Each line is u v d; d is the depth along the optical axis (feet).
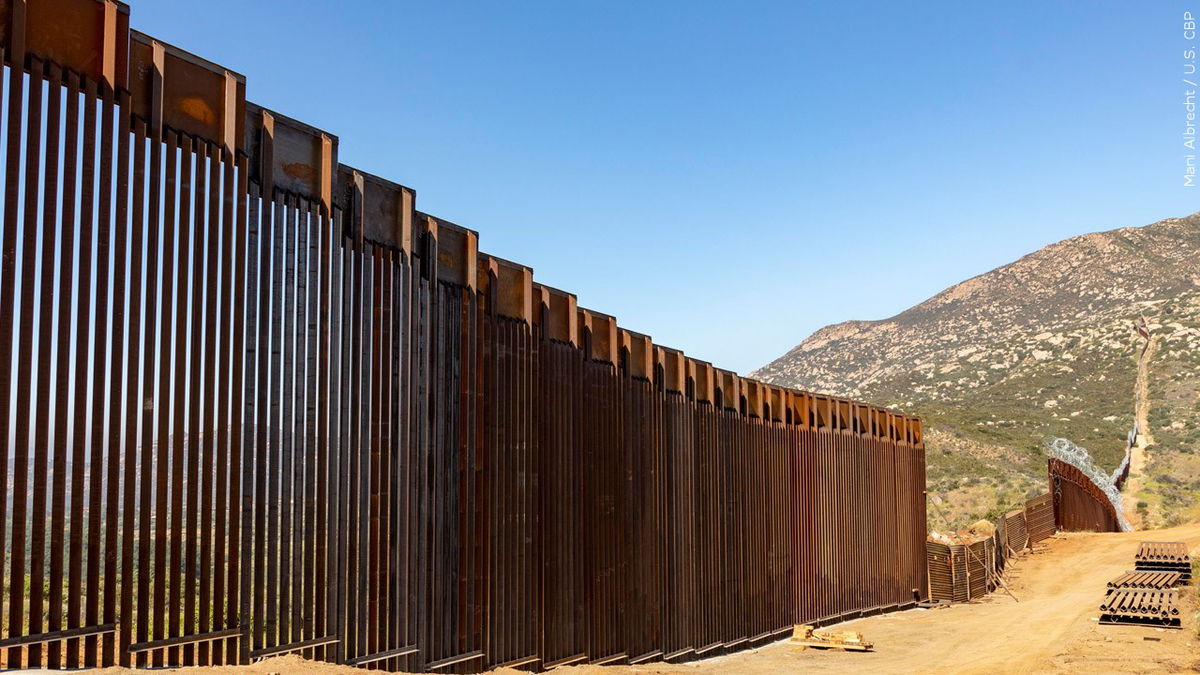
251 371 35.35
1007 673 62.95
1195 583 91.25
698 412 73.46
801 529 88.63
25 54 29.53
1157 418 306.35
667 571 66.39
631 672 54.24
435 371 46.06
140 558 31.30
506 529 50.21
